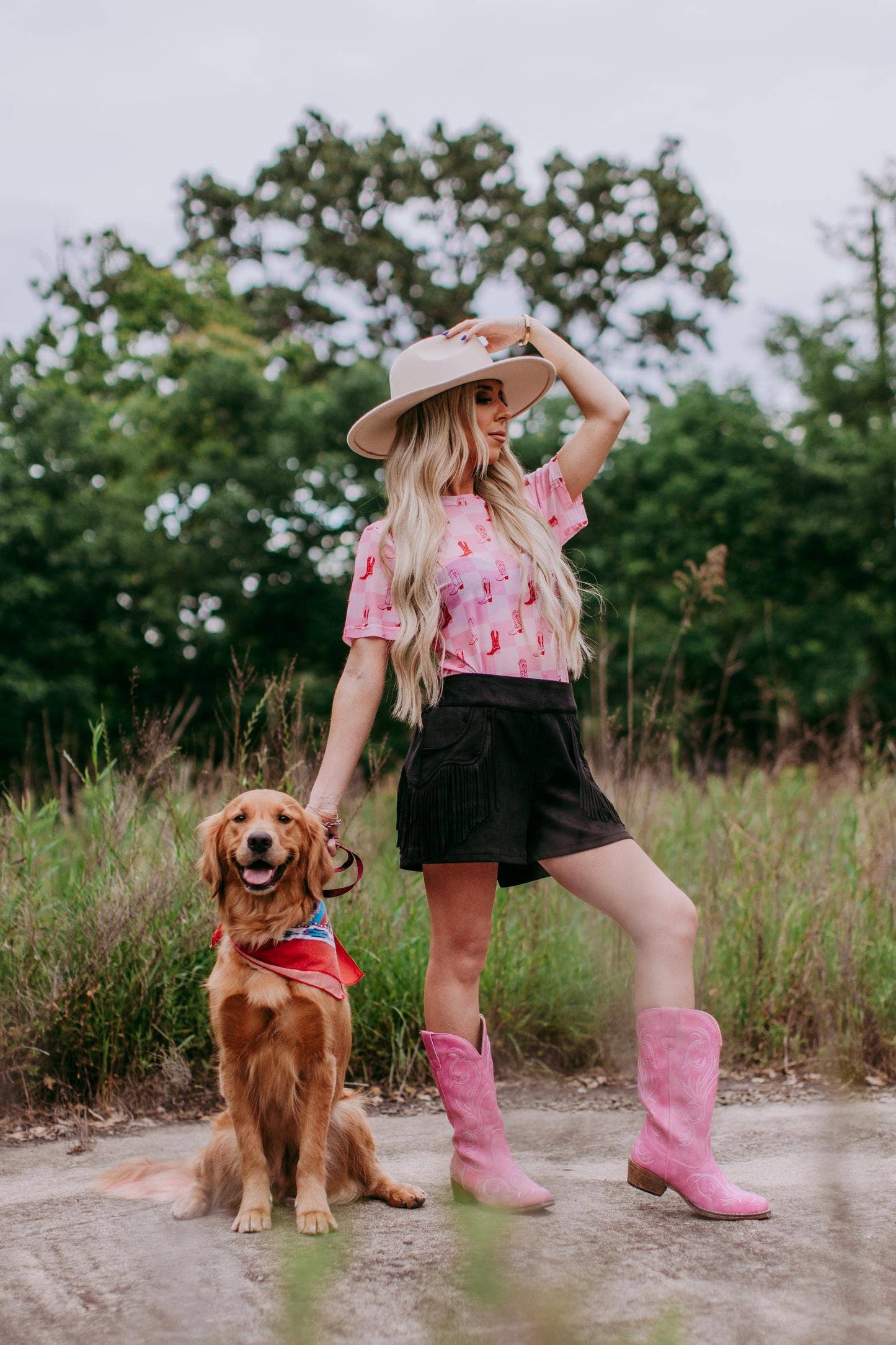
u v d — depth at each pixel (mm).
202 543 21156
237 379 22438
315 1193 2635
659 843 5562
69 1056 4277
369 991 4676
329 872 2924
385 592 2832
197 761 5340
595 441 2996
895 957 4914
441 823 2611
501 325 3016
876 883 5344
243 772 4742
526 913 5152
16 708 18047
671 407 24188
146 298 29531
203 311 30078
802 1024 4773
